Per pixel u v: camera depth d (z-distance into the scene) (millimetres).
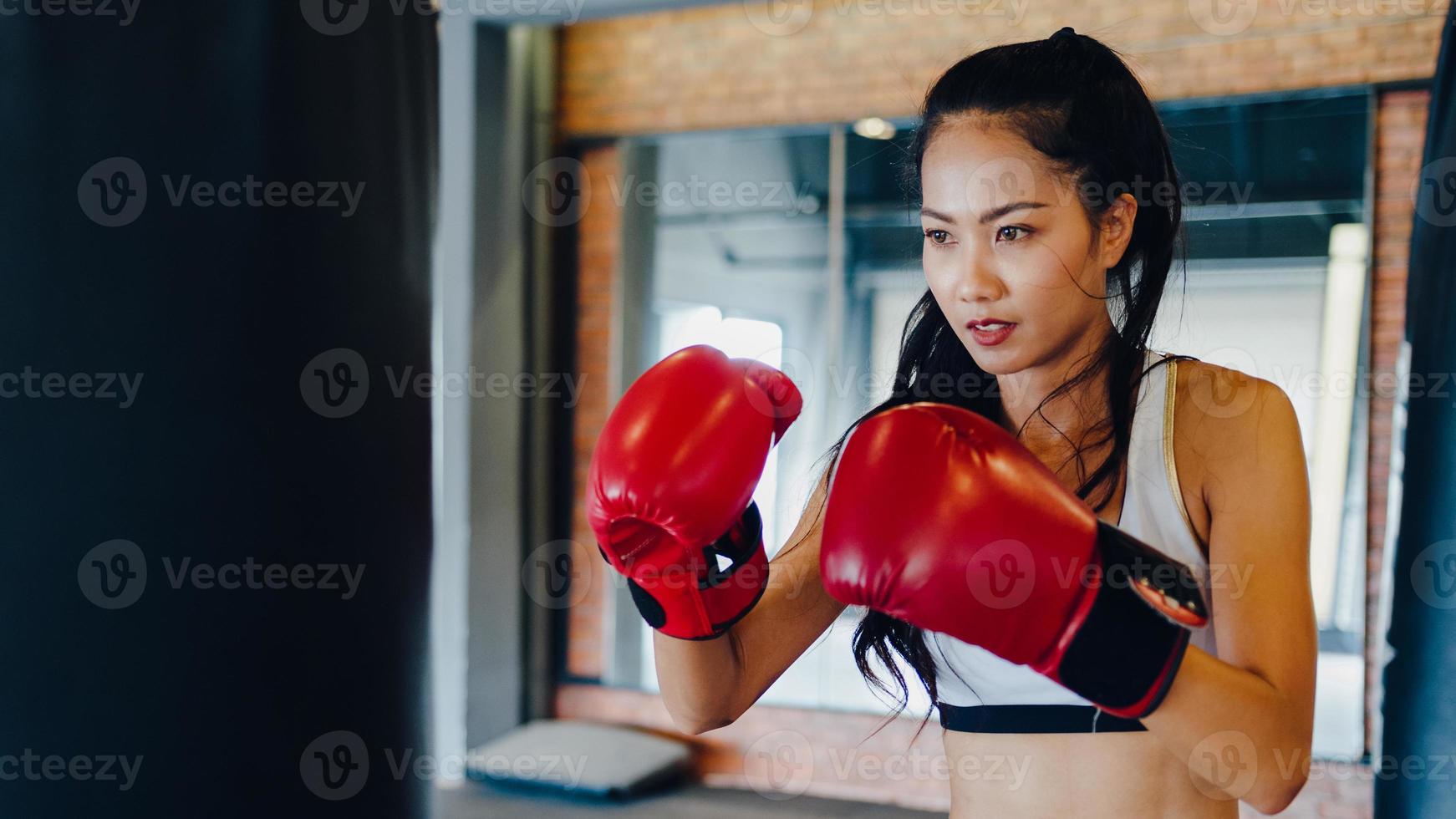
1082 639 781
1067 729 975
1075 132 929
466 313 4609
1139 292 1030
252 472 992
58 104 930
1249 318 3973
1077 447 1036
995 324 957
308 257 1033
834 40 4590
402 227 1170
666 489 877
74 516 940
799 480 4535
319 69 1043
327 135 1051
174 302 955
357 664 1104
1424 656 1340
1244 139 3988
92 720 949
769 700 4422
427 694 1227
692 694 1031
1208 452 955
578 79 4965
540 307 4914
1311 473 3906
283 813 1029
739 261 4762
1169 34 4074
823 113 4613
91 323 938
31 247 931
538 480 4887
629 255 4914
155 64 947
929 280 1001
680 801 4113
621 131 4910
